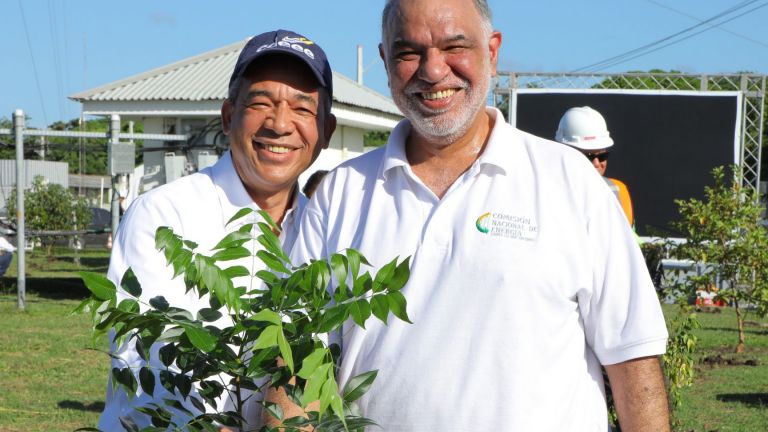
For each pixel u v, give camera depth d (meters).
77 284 21.28
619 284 2.73
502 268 2.67
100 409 8.76
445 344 2.66
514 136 2.85
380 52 3.01
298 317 2.12
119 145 16.28
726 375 11.28
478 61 2.78
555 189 2.77
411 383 2.67
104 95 24.48
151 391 2.24
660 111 19.19
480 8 2.81
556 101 19.08
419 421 2.66
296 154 3.34
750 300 12.93
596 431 2.74
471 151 2.86
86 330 14.01
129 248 3.08
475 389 2.63
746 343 14.06
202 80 24.83
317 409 2.54
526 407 2.62
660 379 2.77
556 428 2.64
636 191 19.30
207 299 3.01
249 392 2.64
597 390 2.80
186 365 2.16
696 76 19.80
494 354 2.64
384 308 2.06
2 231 22.16
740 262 12.78
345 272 2.13
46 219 28.95
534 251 2.69
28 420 8.27
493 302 2.65
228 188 3.31
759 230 12.87
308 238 2.99
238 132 3.31
